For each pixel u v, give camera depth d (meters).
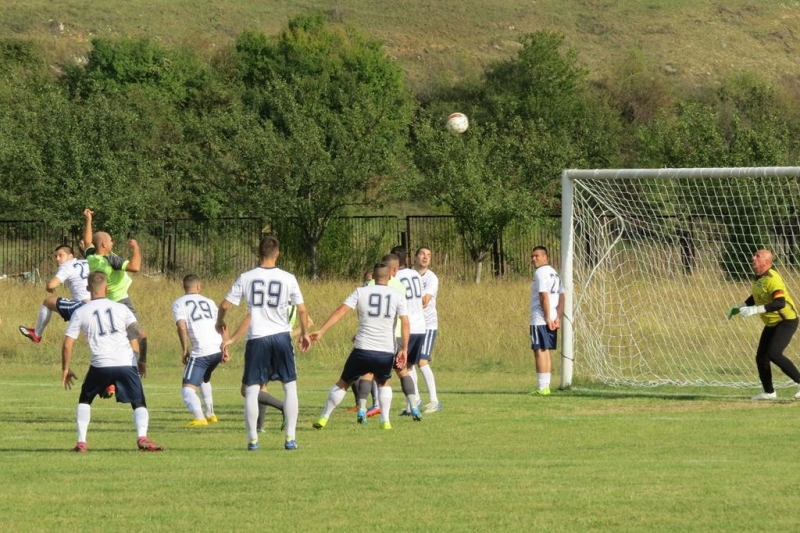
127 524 18.88
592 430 32.03
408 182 101.19
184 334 35.22
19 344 64.31
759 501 20.22
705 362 54.66
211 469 24.83
